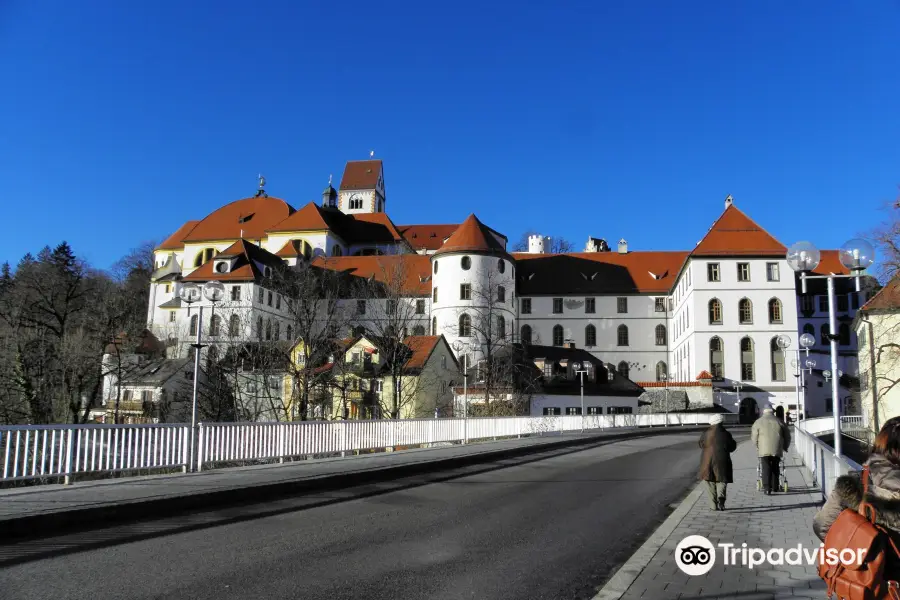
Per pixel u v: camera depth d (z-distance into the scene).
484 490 16.44
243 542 9.88
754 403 73.56
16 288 51.19
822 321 96.00
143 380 59.94
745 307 75.50
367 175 132.62
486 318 77.38
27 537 9.98
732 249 76.38
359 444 24.83
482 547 9.91
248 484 14.53
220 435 18.53
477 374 68.00
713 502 13.19
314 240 99.00
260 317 59.97
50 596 7.05
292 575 8.03
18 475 13.45
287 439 21.17
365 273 94.75
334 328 57.00
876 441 5.05
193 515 12.17
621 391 73.94
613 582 7.76
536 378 68.94
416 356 62.50
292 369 48.03
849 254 14.51
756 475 20.06
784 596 7.19
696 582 7.78
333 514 12.55
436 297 85.38
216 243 101.88
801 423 40.28
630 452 29.97
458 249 84.12
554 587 7.87
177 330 80.31
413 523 11.72
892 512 4.67
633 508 13.99
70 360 46.03
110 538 10.02
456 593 7.48
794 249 15.28
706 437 13.43
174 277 97.12
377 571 8.33
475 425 34.94
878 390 52.75
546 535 10.94
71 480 14.55
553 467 22.61
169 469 19.00
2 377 43.72
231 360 50.97
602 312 96.00
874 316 53.97
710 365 74.94
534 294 97.50
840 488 4.90
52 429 14.20
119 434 15.63
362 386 55.62
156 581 7.66
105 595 7.11
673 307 92.88
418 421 29.22
